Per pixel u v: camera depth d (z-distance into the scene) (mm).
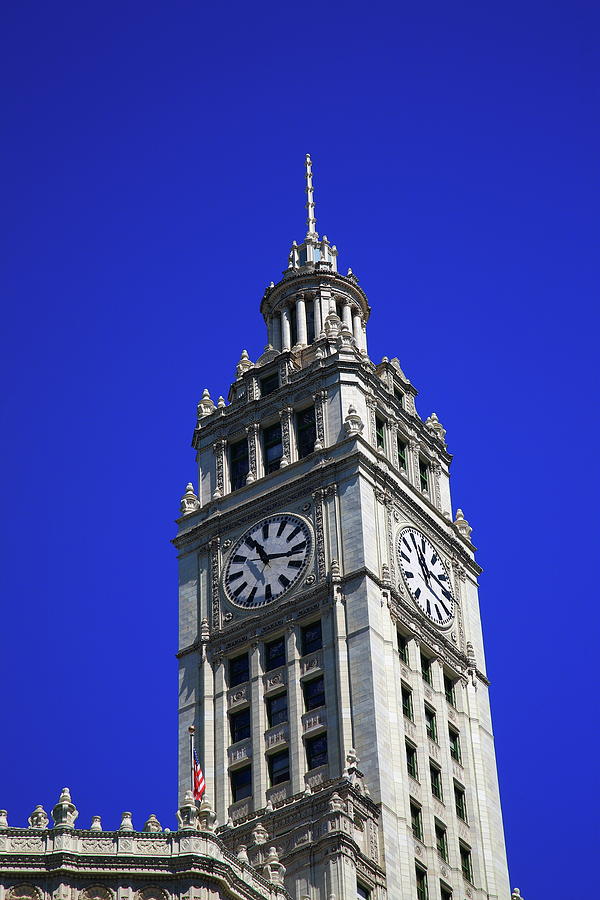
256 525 156250
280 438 162125
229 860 118938
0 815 116062
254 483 159250
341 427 157625
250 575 154125
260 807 142000
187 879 114125
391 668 145375
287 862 131875
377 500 154250
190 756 147750
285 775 143250
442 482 167625
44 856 113625
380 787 137500
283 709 146500
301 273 174000
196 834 116000
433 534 160250
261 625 150875
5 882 112875
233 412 165000
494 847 147500
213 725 149125
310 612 148750
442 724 149625
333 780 137500
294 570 151750
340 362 161000
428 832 140875
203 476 164375
